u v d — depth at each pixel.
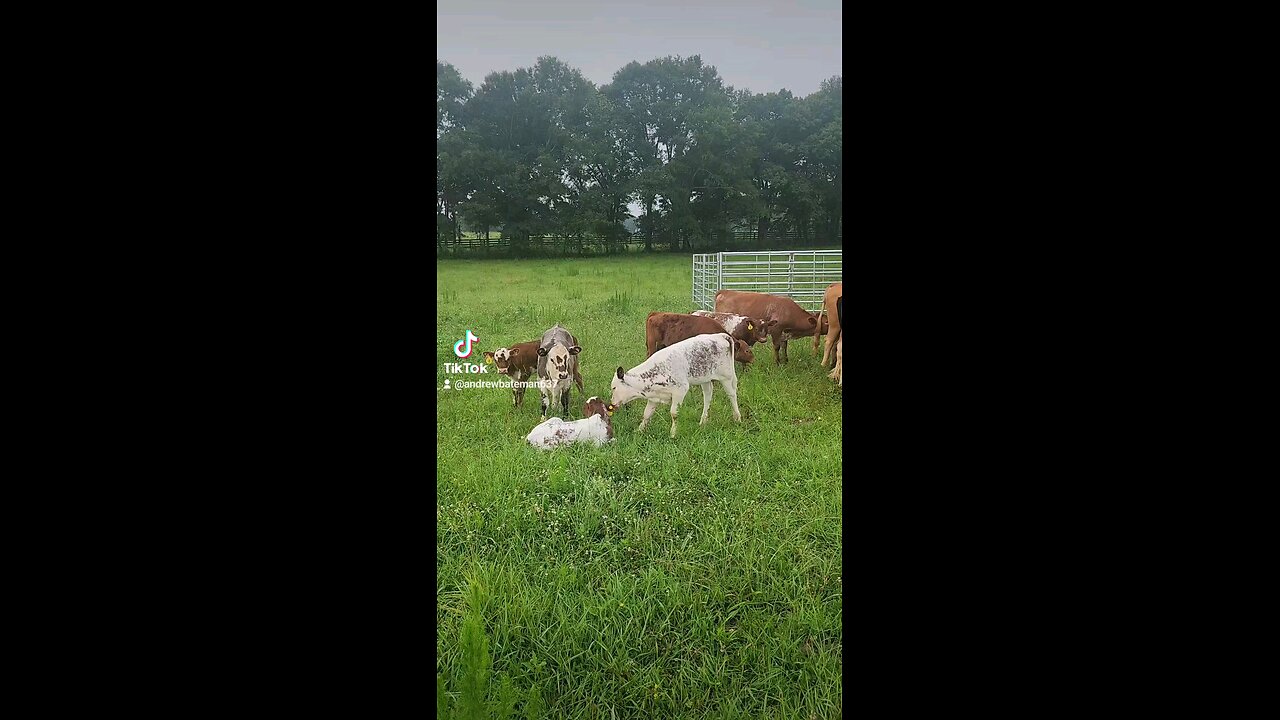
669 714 2.94
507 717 2.62
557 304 10.72
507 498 4.46
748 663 3.17
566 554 3.94
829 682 3.09
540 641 3.24
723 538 4.10
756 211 16.88
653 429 5.78
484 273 14.02
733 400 5.89
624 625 3.38
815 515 4.34
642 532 4.14
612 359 7.73
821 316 7.83
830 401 6.42
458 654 3.16
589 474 4.88
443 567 3.79
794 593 3.64
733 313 7.92
